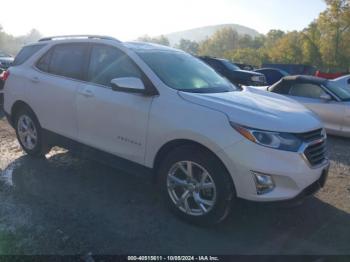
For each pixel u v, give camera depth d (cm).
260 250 348
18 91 555
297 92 917
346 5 5406
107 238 350
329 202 464
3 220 369
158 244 347
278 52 6981
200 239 360
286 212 427
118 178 502
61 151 605
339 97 859
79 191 453
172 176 390
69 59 501
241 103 382
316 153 373
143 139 402
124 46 449
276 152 339
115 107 423
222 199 355
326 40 5753
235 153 341
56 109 499
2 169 514
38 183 470
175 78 422
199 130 356
